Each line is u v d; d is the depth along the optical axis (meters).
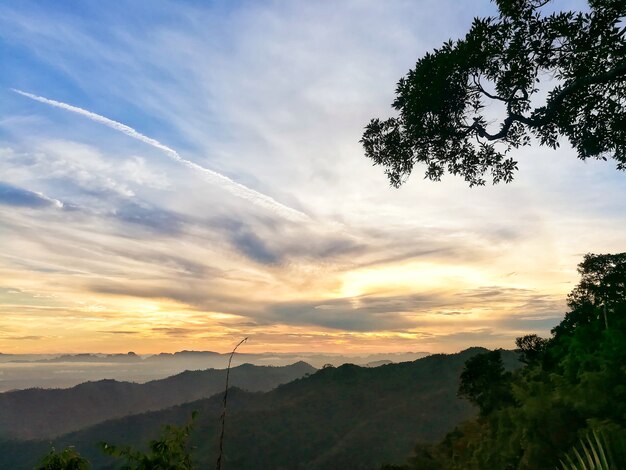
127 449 5.57
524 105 11.11
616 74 10.02
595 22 10.01
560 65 10.76
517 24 10.18
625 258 39.91
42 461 5.32
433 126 11.57
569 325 45.06
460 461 52.56
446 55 10.64
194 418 5.87
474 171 12.67
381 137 12.75
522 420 19.00
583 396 15.40
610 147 11.62
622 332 23.56
